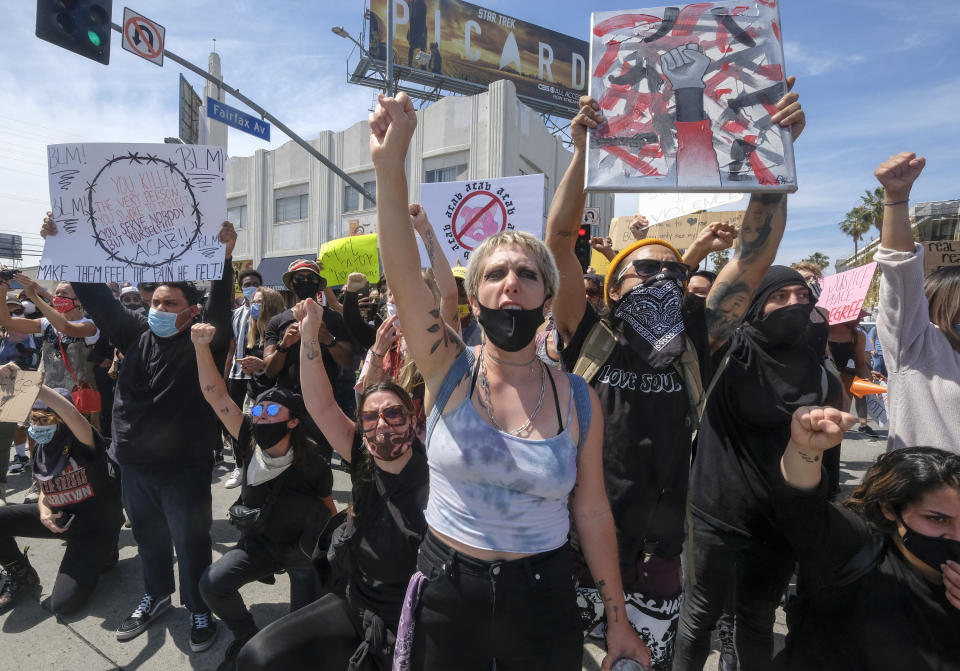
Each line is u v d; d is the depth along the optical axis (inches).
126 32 279.4
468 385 56.4
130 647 110.0
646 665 58.4
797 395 82.1
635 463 69.6
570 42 1050.7
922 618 60.5
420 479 79.9
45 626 116.8
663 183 62.0
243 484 103.9
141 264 110.0
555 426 55.5
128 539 159.0
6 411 113.3
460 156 743.1
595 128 64.1
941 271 80.6
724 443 86.3
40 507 120.9
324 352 157.5
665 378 70.2
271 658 74.5
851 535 63.4
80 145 110.7
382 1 871.7
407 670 58.5
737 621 91.2
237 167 933.8
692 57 63.9
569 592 56.9
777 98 61.9
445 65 921.5
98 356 202.5
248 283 226.2
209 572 99.9
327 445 109.7
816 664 66.8
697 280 112.5
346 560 81.3
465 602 54.7
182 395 109.0
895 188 75.9
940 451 61.2
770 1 63.9
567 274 74.4
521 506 53.8
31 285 155.3
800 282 84.8
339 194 830.5
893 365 81.2
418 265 56.1
